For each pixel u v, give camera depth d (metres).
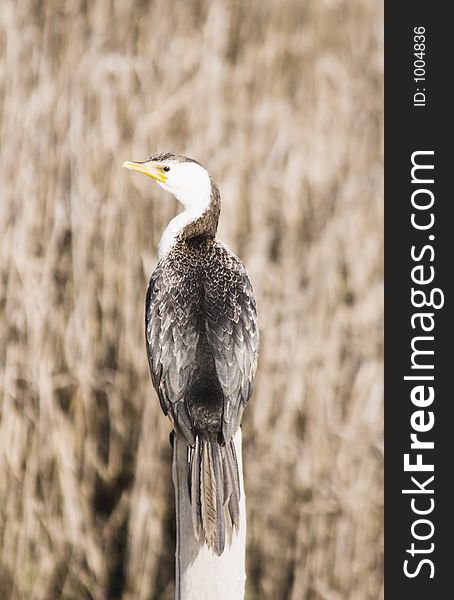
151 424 10.85
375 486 10.83
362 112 12.23
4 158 10.98
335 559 10.77
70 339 10.91
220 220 11.09
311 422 10.82
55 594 10.91
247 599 10.88
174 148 11.29
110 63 11.25
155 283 6.86
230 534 5.76
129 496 11.02
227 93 11.97
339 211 11.38
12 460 10.80
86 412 10.97
